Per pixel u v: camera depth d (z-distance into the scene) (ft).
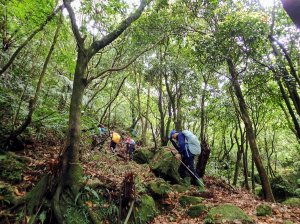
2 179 15.47
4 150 18.01
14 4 17.43
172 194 20.57
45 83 24.53
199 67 31.35
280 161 61.16
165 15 30.07
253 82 26.96
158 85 45.83
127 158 33.81
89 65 38.47
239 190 31.76
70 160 14.88
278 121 47.01
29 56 23.21
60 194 14.24
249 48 24.16
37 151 20.80
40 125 21.75
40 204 13.84
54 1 19.62
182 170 25.93
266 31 24.04
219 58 25.21
